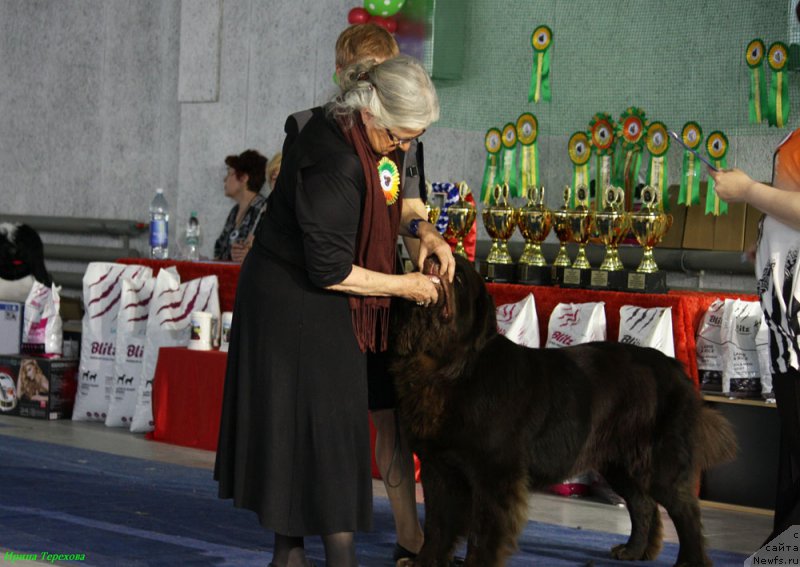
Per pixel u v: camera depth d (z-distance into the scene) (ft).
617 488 13.50
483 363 11.22
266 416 10.21
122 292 22.52
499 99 24.94
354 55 11.56
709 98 22.09
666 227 17.62
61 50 35.55
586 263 18.04
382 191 10.13
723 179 11.50
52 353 23.79
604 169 20.40
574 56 23.67
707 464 12.93
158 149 33.47
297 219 9.94
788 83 20.76
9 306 24.49
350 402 10.30
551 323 17.24
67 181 35.53
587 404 12.05
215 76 31.07
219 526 14.43
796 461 11.53
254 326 10.35
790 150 11.34
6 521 14.11
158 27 33.47
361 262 10.23
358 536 14.25
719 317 17.22
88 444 20.59
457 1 25.16
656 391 12.58
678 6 22.24
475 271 11.38
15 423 22.72
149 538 13.56
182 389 20.85
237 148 30.86
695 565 12.51
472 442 11.09
